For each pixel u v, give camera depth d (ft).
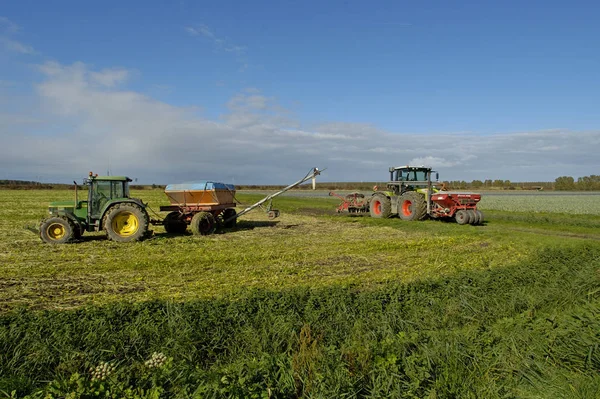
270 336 16.87
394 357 14.84
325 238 45.11
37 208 87.20
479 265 31.14
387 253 36.11
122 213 41.63
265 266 30.27
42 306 20.47
